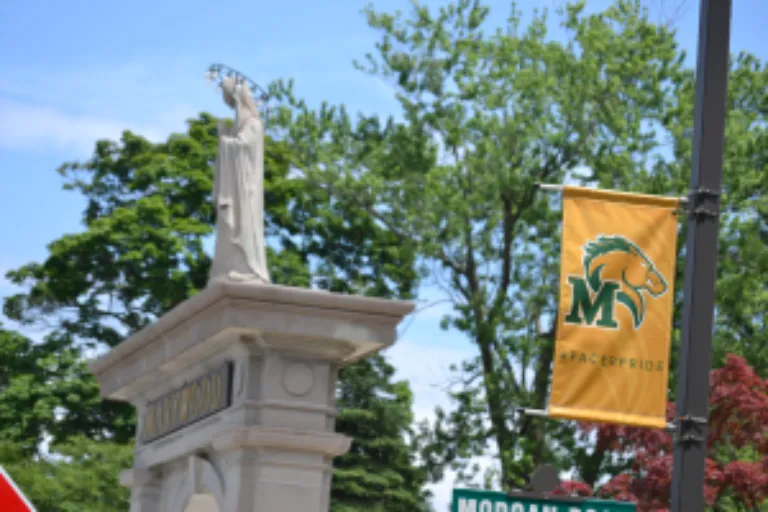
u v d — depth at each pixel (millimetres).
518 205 42188
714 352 37594
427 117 43188
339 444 18750
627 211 13359
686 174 38969
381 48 43812
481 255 41844
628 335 13227
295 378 18969
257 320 18531
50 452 42938
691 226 12359
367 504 41875
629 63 41344
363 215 47625
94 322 49031
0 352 47938
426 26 44000
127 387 24188
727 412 30250
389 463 42875
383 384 43625
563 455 39781
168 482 23234
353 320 18891
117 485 40562
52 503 39969
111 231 47344
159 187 48938
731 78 43469
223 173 20453
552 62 41656
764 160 42594
